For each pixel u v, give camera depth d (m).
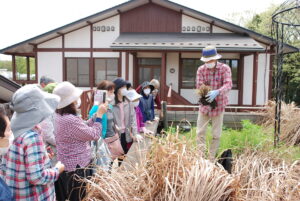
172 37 12.39
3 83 3.95
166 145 2.32
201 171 1.97
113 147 3.40
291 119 5.94
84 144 2.61
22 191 1.75
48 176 1.81
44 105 1.86
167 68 13.19
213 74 4.06
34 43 13.24
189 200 1.86
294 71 16.64
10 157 1.73
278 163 3.33
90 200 2.10
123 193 1.99
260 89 13.09
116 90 3.69
